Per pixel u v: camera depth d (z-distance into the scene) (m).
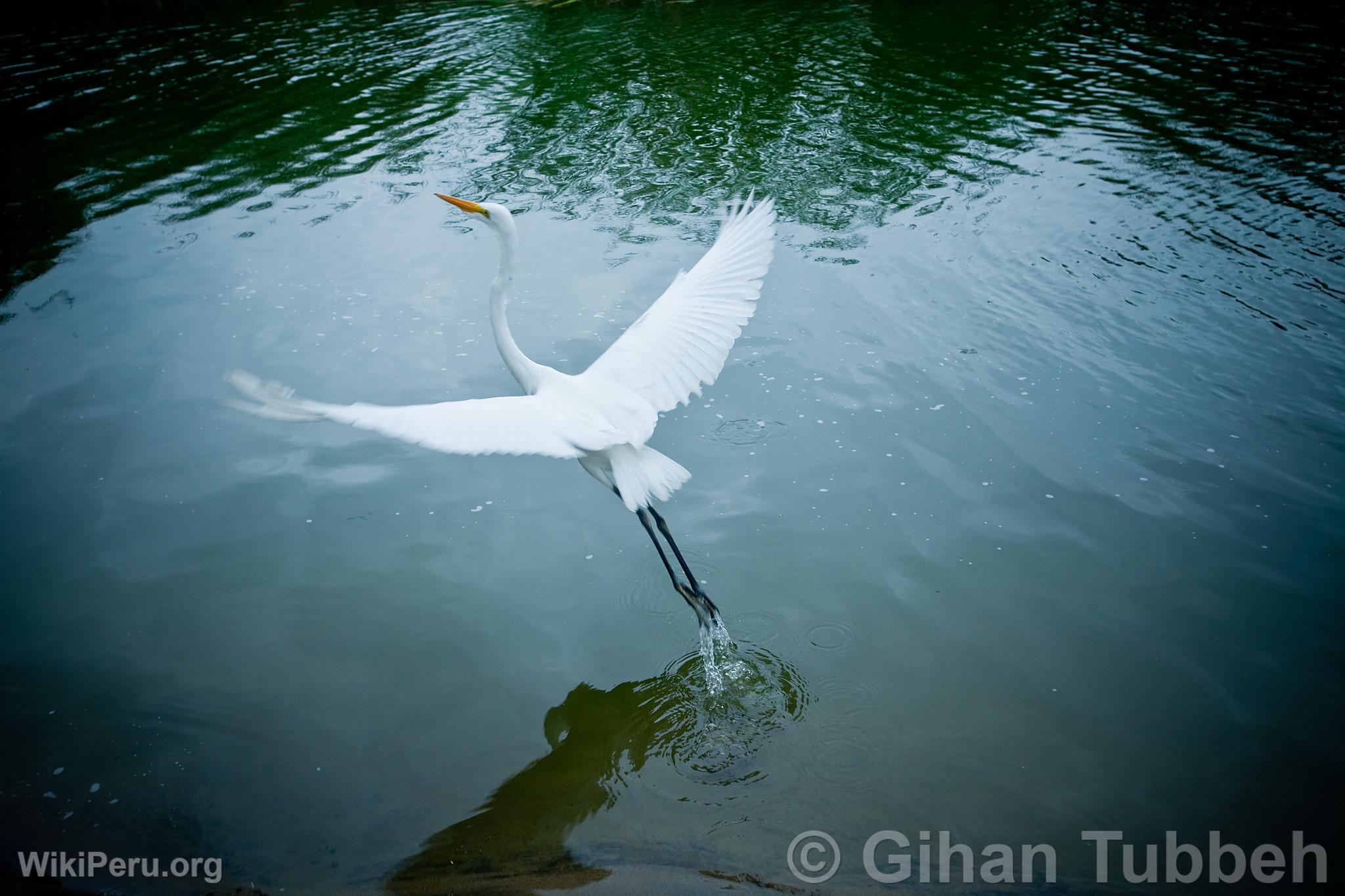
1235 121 11.09
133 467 5.68
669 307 4.09
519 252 8.52
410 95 13.25
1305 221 8.46
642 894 3.20
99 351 6.98
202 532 5.14
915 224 8.83
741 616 4.51
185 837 3.47
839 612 4.51
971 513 5.11
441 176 10.38
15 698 4.09
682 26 16.97
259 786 3.70
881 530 5.03
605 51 15.36
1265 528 4.88
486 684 4.18
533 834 3.47
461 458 5.82
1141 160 10.09
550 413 3.55
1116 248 8.15
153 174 10.60
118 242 8.90
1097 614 4.41
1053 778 3.62
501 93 13.31
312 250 8.67
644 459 3.81
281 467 5.70
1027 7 17.67
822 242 8.52
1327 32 15.09
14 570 4.86
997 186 9.60
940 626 4.39
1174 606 4.43
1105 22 16.33
